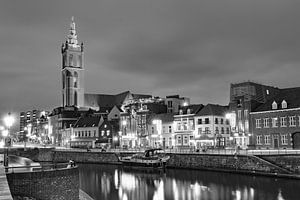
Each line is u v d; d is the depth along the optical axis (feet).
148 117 387.96
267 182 185.47
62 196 127.34
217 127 328.08
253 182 187.62
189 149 292.20
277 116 273.13
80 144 480.23
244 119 296.51
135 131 399.65
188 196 164.14
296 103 266.57
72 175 132.26
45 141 598.34
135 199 163.02
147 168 273.33
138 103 410.93
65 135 525.34
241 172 215.51
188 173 235.61
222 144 324.60
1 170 122.11
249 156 215.51
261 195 157.07
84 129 481.05
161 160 262.26
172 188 186.19
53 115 592.60
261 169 207.31
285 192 161.07
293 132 262.06
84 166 311.47
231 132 305.94
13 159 245.04
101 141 449.48
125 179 224.53
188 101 419.33
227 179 200.85
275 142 272.31
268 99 309.22
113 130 444.55
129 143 406.00
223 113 335.67
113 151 343.05
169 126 361.10
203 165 244.63
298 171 193.67
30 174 120.06
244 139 293.43
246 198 153.69
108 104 615.16
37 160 375.86
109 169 282.97
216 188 178.50
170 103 400.47
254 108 295.28
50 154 380.37
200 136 329.52
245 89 318.04
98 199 164.55
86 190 186.29
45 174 123.03
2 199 83.25
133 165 287.28
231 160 226.17
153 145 372.79
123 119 419.95
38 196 120.57
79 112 562.66
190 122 343.05
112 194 175.73
